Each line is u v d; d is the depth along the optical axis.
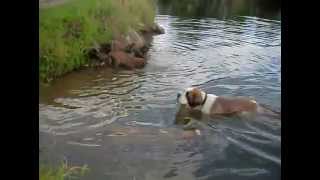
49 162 1.98
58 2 4.29
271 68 4.04
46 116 2.60
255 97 3.07
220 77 3.67
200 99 2.77
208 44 5.26
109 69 3.84
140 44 4.72
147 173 1.95
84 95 3.06
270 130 2.46
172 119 2.63
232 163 2.06
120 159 2.07
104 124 2.52
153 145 2.25
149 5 6.59
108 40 4.19
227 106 2.74
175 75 3.72
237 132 2.44
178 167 2.01
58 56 3.55
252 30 6.40
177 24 6.90
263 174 1.96
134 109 2.80
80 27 3.97
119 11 4.88
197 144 2.27
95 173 1.92
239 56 4.59
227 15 8.25
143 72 3.79
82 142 2.25
